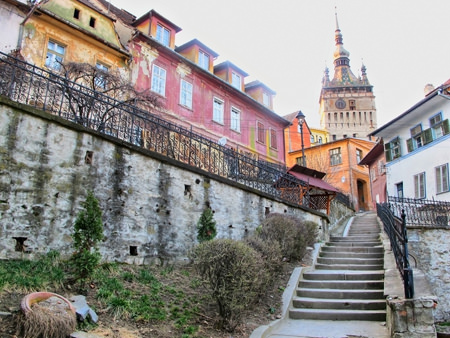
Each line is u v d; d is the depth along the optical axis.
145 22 19.83
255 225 11.77
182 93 20.52
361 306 7.95
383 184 29.98
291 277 9.30
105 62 16.50
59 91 8.55
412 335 5.88
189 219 9.60
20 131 6.88
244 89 26.70
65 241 7.09
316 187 17.03
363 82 75.94
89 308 5.20
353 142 37.78
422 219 15.38
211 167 11.39
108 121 9.16
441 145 21.45
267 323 6.95
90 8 16.38
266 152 26.97
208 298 7.11
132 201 8.40
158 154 9.20
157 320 5.75
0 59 7.28
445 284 12.90
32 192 6.82
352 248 12.00
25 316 4.33
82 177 7.62
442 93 20.39
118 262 7.77
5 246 6.29
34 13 14.02
